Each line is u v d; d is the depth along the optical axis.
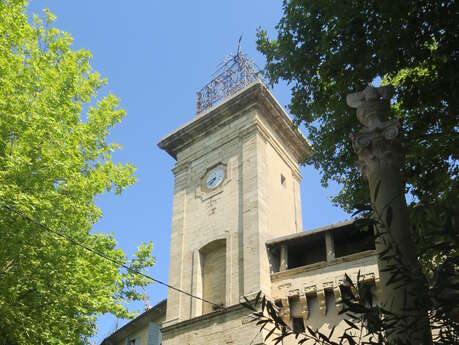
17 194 16.08
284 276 22.97
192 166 29.83
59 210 17.75
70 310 17.73
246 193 25.84
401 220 7.61
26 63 19.80
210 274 25.58
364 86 13.16
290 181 29.61
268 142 28.20
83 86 20.78
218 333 22.39
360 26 12.72
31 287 16.89
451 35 11.59
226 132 28.98
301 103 15.10
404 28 12.23
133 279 19.77
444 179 12.73
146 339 30.34
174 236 27.81
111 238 19.91
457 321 4.77
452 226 4.91
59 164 17.67
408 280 4.97
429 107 13.13
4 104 17.45
